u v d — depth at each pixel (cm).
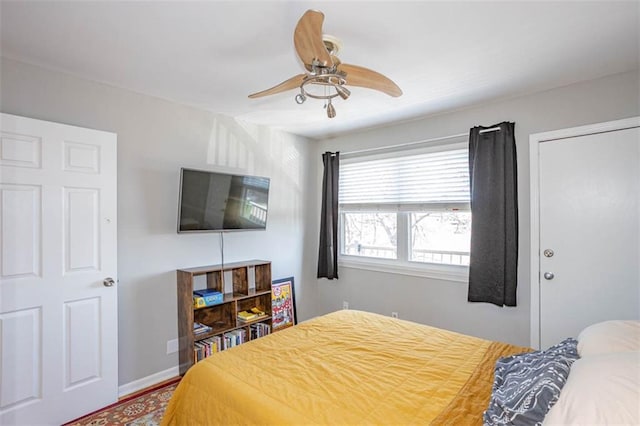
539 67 220
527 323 267
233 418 132
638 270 223
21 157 198
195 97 273
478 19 166
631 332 131
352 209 392
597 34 180
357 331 212
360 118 330
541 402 107
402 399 131
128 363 254
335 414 121
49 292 207
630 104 226
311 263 414
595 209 239
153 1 150
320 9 157
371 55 203
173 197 282
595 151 238
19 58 204
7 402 192
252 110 306
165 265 277
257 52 199
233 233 329
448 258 323
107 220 233
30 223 201
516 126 273
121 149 252
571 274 248
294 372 154
